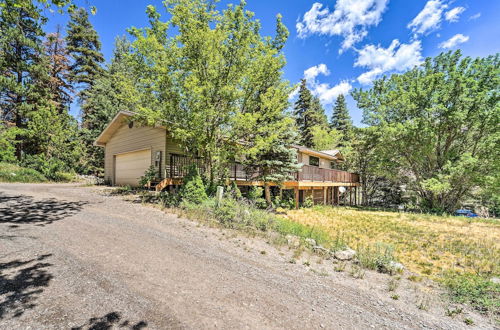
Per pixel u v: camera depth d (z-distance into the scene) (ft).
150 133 40.01
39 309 7.97
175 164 37.96
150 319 7.88
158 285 10.18
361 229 32.42
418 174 64.23
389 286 12.80
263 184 45.93
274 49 28.35
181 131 27.76
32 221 17.89
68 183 50.52
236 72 28.76
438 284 14.37
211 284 10.74
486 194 60.75
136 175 43.47
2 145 49.55
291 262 14.79
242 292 10.30
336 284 12.39
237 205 25.39
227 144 33.01
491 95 53.52
